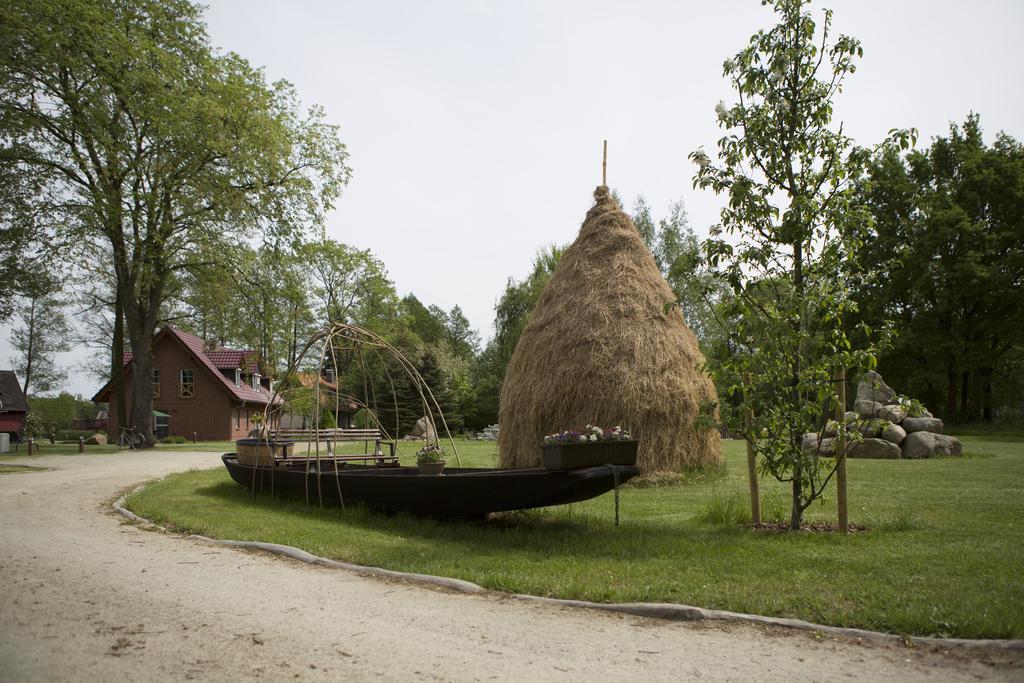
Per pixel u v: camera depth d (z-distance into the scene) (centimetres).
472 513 829
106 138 2289
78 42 2189
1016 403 4378
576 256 1356
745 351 725
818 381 694
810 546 629
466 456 2069
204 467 1712
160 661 361
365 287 4762
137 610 457
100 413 5622
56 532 757
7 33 2058
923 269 3538
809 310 691
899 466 1490
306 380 3503
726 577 525
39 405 5656
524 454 1241
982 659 365
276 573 573
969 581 495
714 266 759
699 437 1236
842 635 407
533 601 486
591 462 729
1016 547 612
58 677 336
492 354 4891
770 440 718
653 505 947
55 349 5166
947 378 3731
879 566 544
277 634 410
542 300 1358
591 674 346
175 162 2383
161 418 4016
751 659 369
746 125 762
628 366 1205
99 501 1022
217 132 2341
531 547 674
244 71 2511
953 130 3819
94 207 2234
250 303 2720
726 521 784
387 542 691
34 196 2303
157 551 660
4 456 2284
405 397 4278
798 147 741
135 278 2598
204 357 4222
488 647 388
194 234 2492
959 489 1066
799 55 732
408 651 381
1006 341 3684
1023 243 3488
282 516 873
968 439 2866
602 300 1270
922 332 3738
